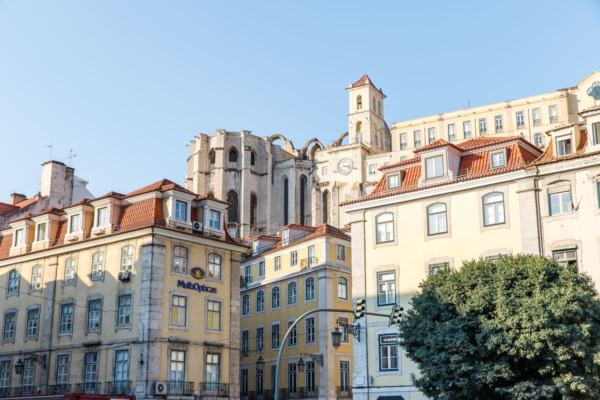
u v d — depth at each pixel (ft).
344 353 197.88
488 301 105.70
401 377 135.23
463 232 136.56
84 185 248.11
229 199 394.93
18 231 189.57
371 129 393.70
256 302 225.15
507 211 132.57
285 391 203.62
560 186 127.95
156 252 156.46
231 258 173.06
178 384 152.56
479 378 101.86
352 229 150.92
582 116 129.18
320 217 375.45
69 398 128.67
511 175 132.46
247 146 397.19
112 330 157.89
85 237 172.14
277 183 405.39
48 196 224.12
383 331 140.15
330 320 194.80
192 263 163.53
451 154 144.05
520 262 108.78
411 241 142.41
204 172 400.06
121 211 170.19
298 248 210.38
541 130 323.78
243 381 223.10
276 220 399.24
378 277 144.87
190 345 157.48
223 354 164.35
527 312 100.27
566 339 99.04
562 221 126.11
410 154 356.18
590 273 121.39
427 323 109.19
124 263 161.07
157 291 154.30
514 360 101.81
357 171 372.38
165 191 164.96
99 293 163.63
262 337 218.79
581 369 100.83
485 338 103.35
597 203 123.03
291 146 428.56
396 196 145.59
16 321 180.45
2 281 187.83
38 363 169.68
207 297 164.55
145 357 148.97
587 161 124.88
